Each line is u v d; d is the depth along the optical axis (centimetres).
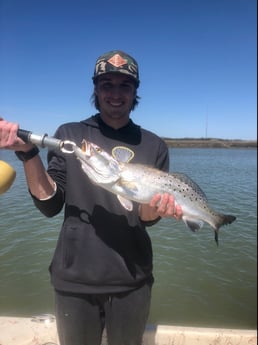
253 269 339
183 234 428
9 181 106
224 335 159
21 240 336
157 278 318
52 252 318
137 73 123
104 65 118
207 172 1316
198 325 252
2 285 275
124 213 116
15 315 241
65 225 116
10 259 307
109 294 113
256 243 408
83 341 116
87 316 114
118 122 125
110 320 117
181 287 304
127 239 115
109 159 112
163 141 134
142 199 116
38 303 257
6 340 154
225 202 682
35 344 154
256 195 771
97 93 125
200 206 129
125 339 119
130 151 123
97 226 113
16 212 408
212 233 437
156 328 162
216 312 269
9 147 102
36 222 384
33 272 291
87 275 111
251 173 1313
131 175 115
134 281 115
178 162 1834
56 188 113
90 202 115
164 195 113
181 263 348
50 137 106
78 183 116
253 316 265
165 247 387
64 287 112
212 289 301
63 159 120
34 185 108
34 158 106
